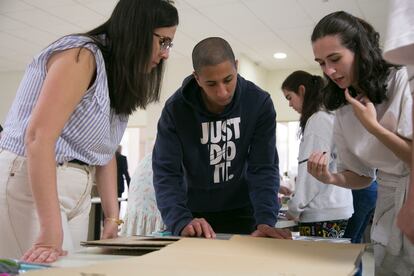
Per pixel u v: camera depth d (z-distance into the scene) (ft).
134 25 3.48
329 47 3.92
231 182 4.86
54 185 2.97
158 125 4.84
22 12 14.14
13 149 3.44
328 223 6.49
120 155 16.48
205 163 4.78
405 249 3.80
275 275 2.02
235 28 15.37
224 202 4.96
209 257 2.48
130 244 2.88
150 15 3.51
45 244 2.83
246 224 4.97
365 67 3.84
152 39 3.56
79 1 13.07
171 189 4.43
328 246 2.95
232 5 13.24
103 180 4.21
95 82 3.38
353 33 3.87
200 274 2.02
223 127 4.67
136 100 3.73
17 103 3.55
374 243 4.15
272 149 4.71
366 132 4.13
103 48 3.49
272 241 3.16
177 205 4.26
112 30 3.57
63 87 3.09
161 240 3.19
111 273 1.99
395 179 3.98
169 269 2.12
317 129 6.20
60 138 3.43
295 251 2.73
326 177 4.49
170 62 19.39
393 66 3.82
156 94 4.02
